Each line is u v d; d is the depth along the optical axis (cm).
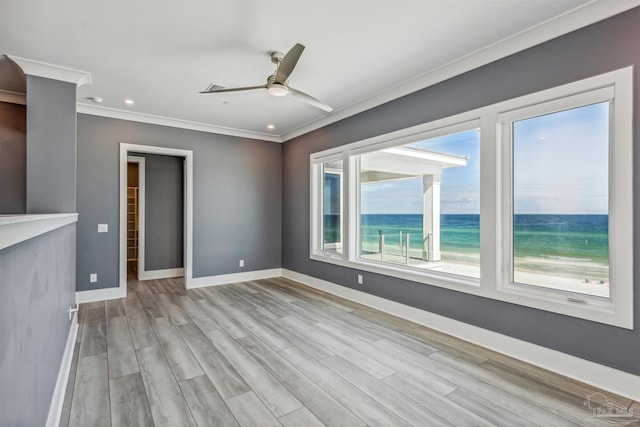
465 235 327
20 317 113
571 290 237
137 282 537
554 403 198
